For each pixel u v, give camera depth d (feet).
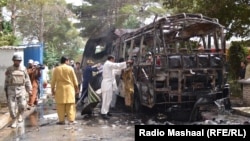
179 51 45.03
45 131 33.14
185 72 37.78
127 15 144.36
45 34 177.27
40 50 69.67
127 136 30.32
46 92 71.15
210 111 40.63
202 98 38.22
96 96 40.57
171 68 37.50
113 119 39.29
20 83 35.45
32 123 37.50
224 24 60.39
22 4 122.62
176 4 63.93
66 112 36.86
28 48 68.80
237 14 59.93
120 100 51.11
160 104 39.78
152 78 38.06
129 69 43.24
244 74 51.75
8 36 60.03
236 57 61.36
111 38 66.44
